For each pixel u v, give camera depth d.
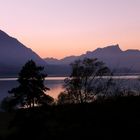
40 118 34.09
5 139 34.84
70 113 42.56
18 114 34.41
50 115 40.09
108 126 32.34
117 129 31.05
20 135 32.72
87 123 35.12
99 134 30.94
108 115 35.94
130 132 30.09
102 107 40.94
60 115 41.66
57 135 32.50
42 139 31.97
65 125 36.44
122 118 33.91
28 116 33.81
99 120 34.94
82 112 41.84
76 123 37.12
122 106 39.41
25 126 33.03
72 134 32.47
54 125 36.19
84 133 32.03
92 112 39.78
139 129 30.42
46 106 40.88
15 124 34.22
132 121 32.75
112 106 40.22
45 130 33.31
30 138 32.34
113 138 29.62
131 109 37.59
